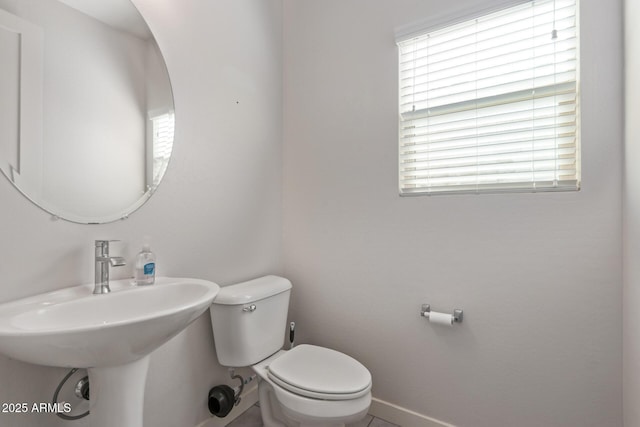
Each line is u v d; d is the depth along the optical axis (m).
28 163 0.99
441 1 1.51
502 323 1.39
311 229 1.92
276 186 1.98
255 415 1.72
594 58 1.22
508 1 1.33
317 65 1.90
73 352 0.77
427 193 1.56
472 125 1.48
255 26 1.83
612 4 1.19
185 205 1.45
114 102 1.20
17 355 0.77
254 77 1.82
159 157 1.34
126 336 0.80
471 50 1.48
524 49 1.35
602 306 1.22
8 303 0.93
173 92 1.40
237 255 1.71
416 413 1.59
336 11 1.83
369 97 1.72
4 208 0.95
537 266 1.33
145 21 1.30
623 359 1.17
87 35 1.13
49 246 1.04
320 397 1.21
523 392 1.36
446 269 1.51
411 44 1.62
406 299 1.62
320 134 1.88
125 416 0.98
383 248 1.68
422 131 1.61
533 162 1.35
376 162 1.70
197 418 1.50
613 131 1.19
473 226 1.45
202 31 1.52
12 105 0.97
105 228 1.18
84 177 1.12
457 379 1.49
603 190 1.21
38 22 1.02
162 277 1.29
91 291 1.08
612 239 1.20
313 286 1.91
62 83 1.07
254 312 1.52
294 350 1.57
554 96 1.31
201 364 1.53
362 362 1.74
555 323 1.29
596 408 1.23
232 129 1.68
